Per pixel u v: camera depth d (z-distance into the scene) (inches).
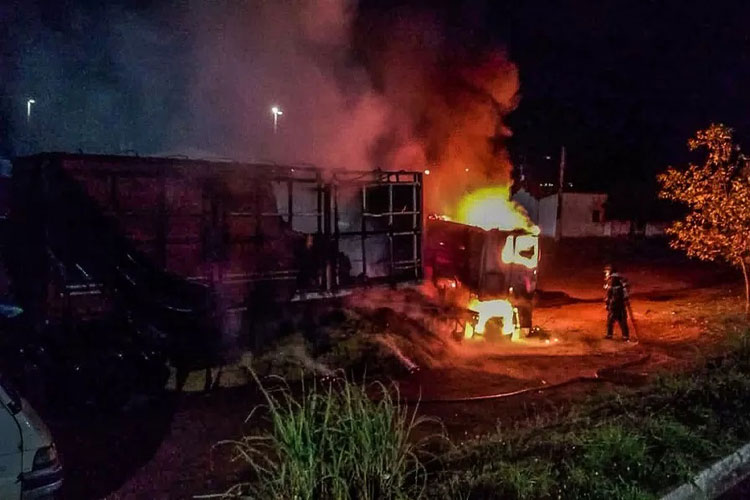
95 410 339.9
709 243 617.9
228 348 402.0
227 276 417.1
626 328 560.1
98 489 243.9
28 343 354.6
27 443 177.5
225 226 417.7
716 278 1027.9
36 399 338.3
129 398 350.6
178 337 384.5
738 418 308.0
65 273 366.6
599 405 335.6
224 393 373.1
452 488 216.4
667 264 1256.2
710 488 250.2
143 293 383.2
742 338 458.0
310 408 201.6
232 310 413.7
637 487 227.6
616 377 430.9
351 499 188.1
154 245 391.9
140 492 241.1
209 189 412.5
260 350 408.8
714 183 605.3
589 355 500.1
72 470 261.3
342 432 196.2
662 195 642.2
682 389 349.4
